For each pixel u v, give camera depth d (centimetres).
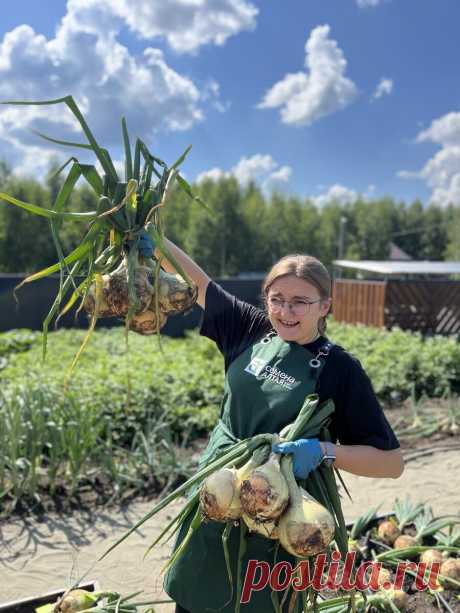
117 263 190
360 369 188
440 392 811
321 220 5866
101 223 177
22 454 432
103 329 1280
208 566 188
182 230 4484
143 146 188
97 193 186
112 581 326
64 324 1356
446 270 1537
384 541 347
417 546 322
